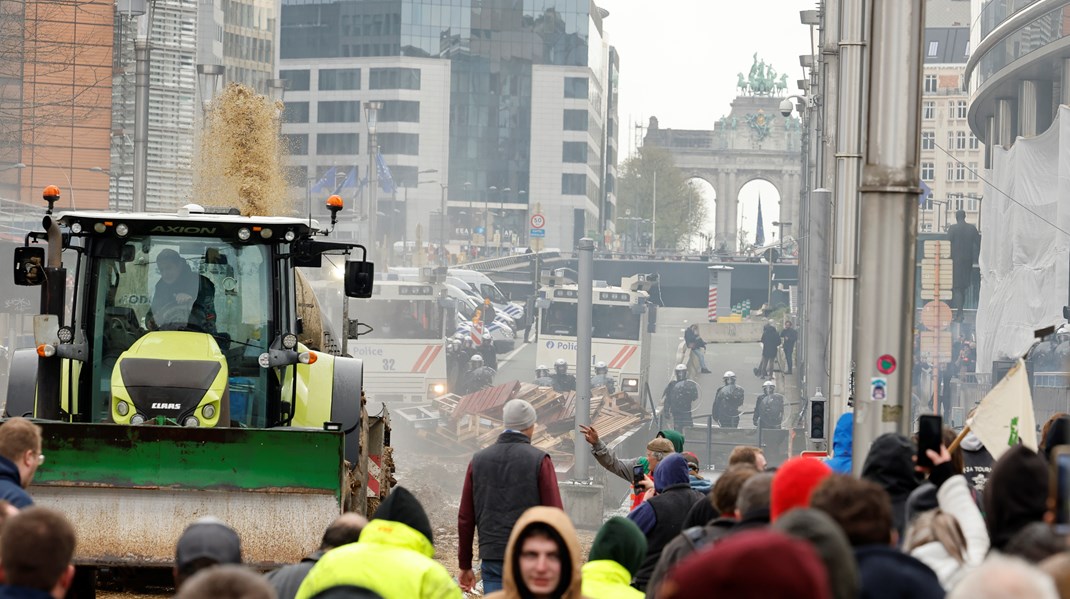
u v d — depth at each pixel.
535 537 16.16
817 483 15.88
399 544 16.31
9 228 135.00
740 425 147.12
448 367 141.38
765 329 183.88
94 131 187.25
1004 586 9.53
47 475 31.36
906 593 13.61
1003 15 162.12
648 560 24.92
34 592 13.34
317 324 43.34
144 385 33.66
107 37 187.25
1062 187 111.69
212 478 31.42
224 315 35.28
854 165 52.97
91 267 35.22
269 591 11.26
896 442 19.03
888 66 26.92
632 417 117.31
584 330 94.19
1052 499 13.63
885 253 26.81
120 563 31.22
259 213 62.19
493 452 27.45
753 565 7.95
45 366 35.09
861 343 26.84
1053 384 104.69
